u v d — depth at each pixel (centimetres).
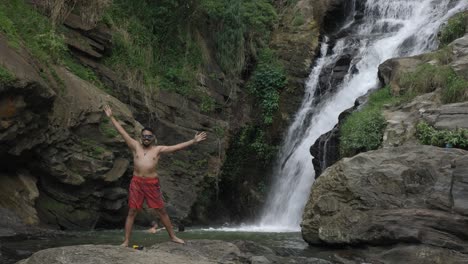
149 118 1792
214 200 1952
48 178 1419
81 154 1445
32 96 1288
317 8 2452
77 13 1728
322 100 2133
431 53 1666
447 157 1055
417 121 1352
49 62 1459
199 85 2012
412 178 1069
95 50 1742
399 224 1029
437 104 1399
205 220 1883
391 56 2056
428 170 1056
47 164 1388
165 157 1792
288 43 2369
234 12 2167
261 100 2195
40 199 1404
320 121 2062
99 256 736
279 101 2203
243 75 2250
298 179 1986
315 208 1166
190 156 1870
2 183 1313
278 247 1155
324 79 2181
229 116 2098
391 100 1545
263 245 1183
